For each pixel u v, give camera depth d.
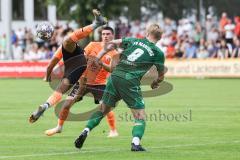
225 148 21.67
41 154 20.42
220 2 87.62
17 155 20.23
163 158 19.67
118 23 68.38
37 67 62.44
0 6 88.25
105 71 24.00
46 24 23.62
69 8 68.12
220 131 26.05
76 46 23.34
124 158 19.66
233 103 38.00
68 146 22.19
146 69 20.42
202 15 87.06
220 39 62.94
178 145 22.38
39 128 27.20
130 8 84.88
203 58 61.59
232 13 88.81
